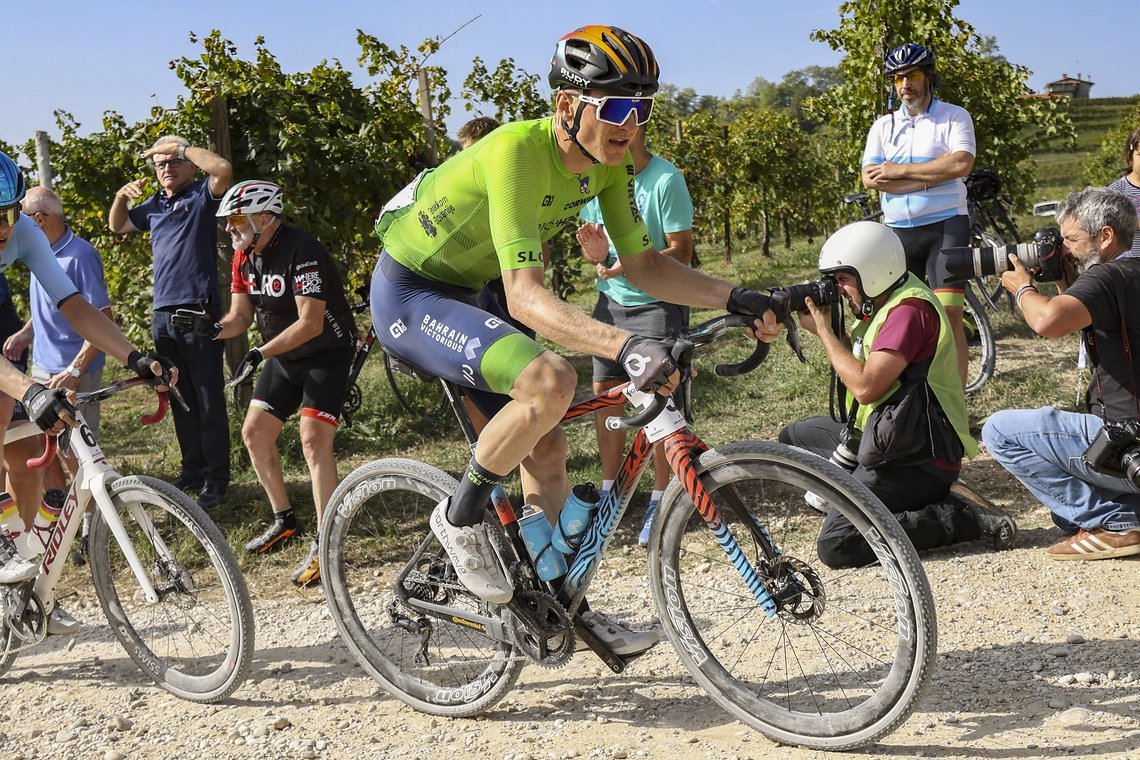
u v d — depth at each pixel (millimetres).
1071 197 3775
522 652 2832
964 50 10219
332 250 8000
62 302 3205
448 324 2674
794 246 21438
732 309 2539
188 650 3346
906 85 5727
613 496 2752
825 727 2578
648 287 2902
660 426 2637
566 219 2809
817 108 9875
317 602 4223
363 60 8477
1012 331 8062
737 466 2570
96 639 3924
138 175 7613
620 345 2326
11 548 3295
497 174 2516
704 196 17875
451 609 2980
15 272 8391
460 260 2789
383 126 8219
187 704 3250
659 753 2650
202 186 5754
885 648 3127
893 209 5844
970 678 2938
